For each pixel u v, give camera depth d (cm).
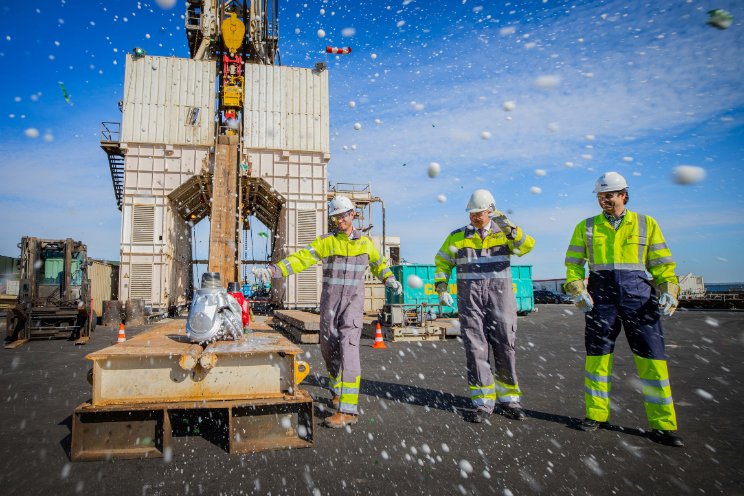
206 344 325
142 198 1756
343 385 354
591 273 347
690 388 481
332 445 296
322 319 380
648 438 312
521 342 981
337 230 389
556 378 550
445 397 449
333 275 377
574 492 224
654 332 316
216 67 2028
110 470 252
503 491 225
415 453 281
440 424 349
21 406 416
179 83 1842
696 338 997
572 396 449
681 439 302
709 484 234
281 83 1942
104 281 1877
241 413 296
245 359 301
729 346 852
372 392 473
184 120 1819
